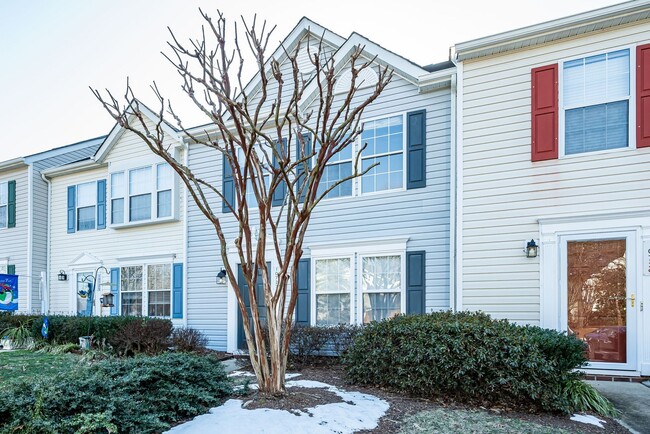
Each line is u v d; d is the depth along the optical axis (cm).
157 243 1105
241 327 961
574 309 639
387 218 821
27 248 1302
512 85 695
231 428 360
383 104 840
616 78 635
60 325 971
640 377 590
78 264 1255
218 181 1015
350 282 842
